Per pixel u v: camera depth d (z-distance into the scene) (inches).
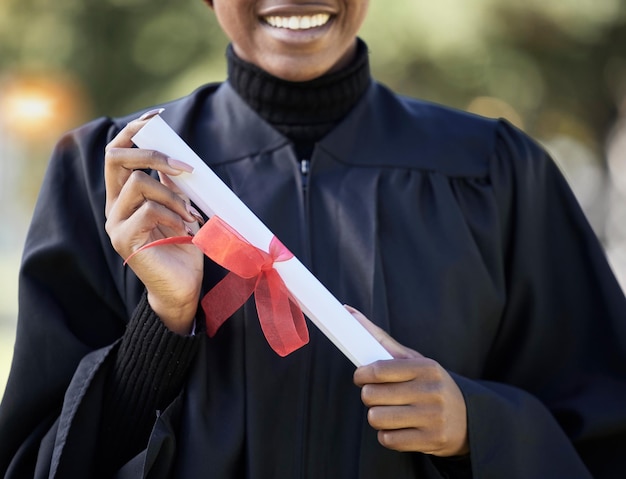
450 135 85.4
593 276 86.6
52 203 80.7
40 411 77.3
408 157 82.6
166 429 70.5
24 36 277.9
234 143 81.6
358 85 83.3
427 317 76.8
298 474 72.7
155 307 71.5
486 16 259.6
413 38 253.3
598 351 85.3
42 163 303.4
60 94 281.1
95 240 80.2
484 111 283.3
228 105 83.4
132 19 273.0
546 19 265.0
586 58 280.5
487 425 72.7
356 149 81.9
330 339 70.0
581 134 321.7
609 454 82.6
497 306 81.4
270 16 77.6
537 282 84.7
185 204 69.8
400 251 78.5
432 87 271.4
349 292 76.9
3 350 334.3
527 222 84.7
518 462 73.8
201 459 71.6
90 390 72.8
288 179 79.7
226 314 71.5
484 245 81.6
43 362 77.2
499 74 266.2
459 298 78.6
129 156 68.7
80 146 82.6
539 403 78.5
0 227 556.7
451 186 82.5
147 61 269.4
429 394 69.2
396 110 86.0
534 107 281.1
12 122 305.6
